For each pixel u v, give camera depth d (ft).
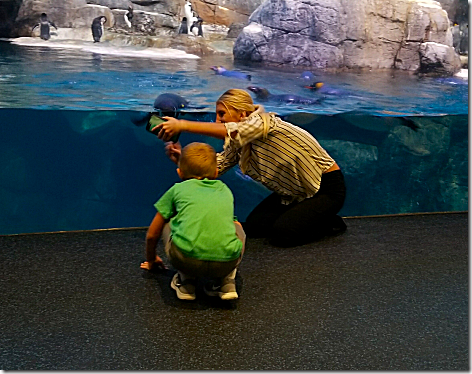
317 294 9.19
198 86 16.93
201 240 7.98
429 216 14.23
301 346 7.42
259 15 18.20
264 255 10.95
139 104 15.55
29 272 9.73
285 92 17.33
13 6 16.12
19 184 20.39
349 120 17.35
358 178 20.76
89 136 20.01
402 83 19.22
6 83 16.53
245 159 11.10
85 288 9.12
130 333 7.63
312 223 11.41
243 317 8.24
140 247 11.18
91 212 20.70
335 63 18.69
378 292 9.38
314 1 18.31
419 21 18.86
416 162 19.99
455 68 19.15
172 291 9.11
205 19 17.88
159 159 21.85
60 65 16.75
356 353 7.29
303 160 10.98
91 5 16.83
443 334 7.95
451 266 10.75
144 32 17.42
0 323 7.83
